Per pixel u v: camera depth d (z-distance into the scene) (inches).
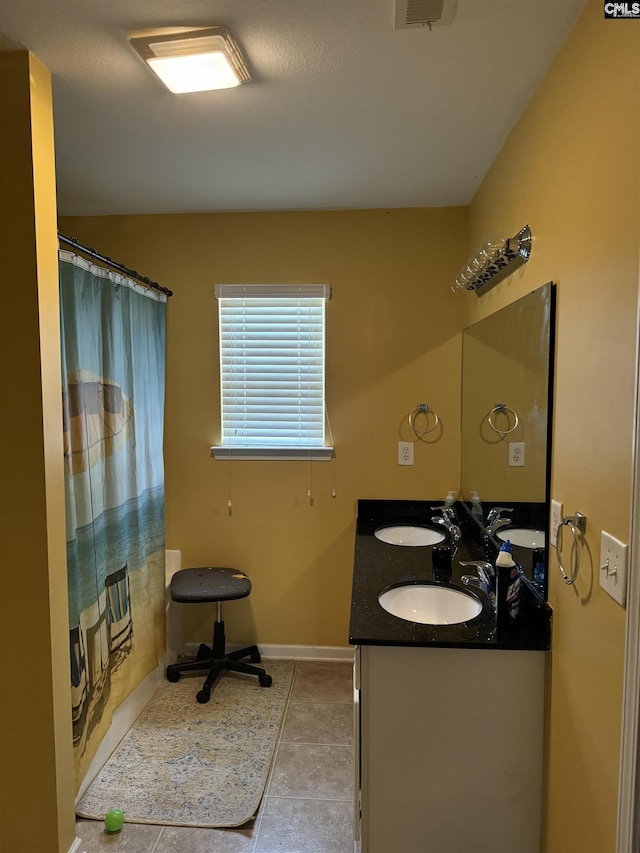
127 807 73.1
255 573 113.4
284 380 111.0
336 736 88.5
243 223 107.8
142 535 95.1
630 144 39.8
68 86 62.1
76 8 49.1
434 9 48.8
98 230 109.5
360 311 107.6
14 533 59.4
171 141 76.2
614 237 42.3
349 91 63.2
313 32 52.6
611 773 42.8
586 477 47.8
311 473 110.7
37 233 57.3
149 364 98.2
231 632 115.0
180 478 113.0
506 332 73.6
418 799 60.0
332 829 69.7
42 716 60.4
